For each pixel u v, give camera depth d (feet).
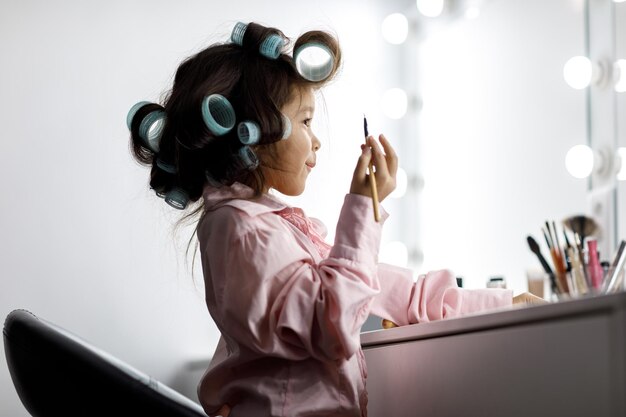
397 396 3.24
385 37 8.15
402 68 8.27
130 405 2.89
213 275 3.23
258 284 3.05
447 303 3.77
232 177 3.39
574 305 2.19
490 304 3.79
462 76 7.56
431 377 2.96
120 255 6.94
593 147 5.80
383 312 3.73
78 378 2.88
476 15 7.43
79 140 6.95
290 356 3.02
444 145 7.74
